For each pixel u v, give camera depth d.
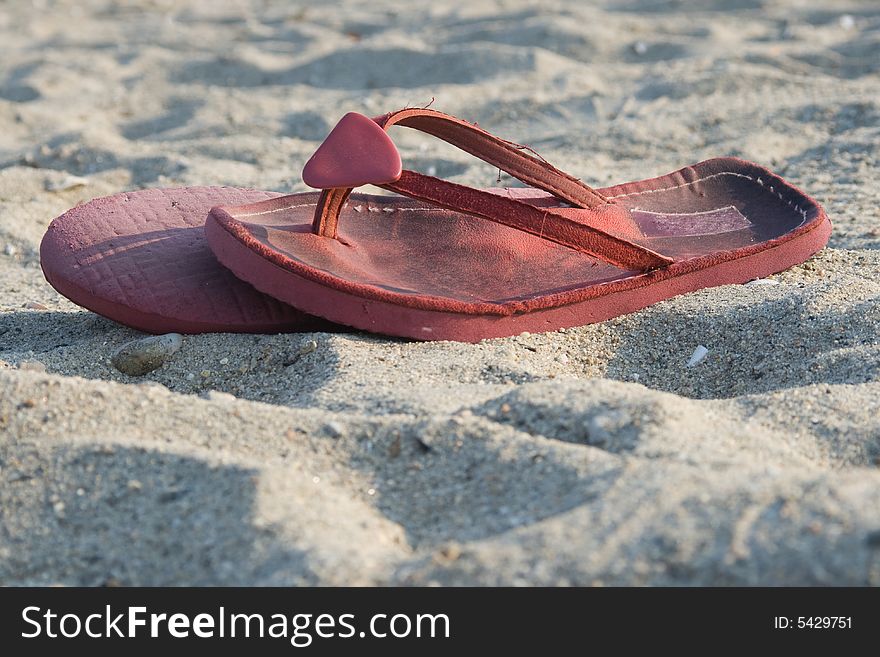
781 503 0.33
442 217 0.54
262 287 0.47
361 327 0.47
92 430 0.40
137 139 0.98
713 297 0.51
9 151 0.90
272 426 0.40
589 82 1.06
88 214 0.53
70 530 0.36
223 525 0.36
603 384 0.41
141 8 1.68
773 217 0.57
